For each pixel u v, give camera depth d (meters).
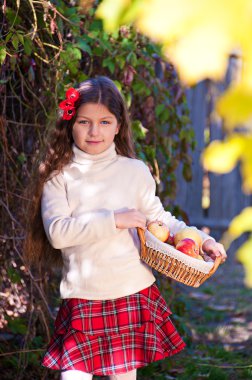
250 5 0.51
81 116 2.25
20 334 3.18
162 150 3.31
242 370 3.20
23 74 2.89
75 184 2.27
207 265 2.13
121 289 2.18
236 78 5.95
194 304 4.69
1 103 2.96
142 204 2.31
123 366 2.16
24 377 2.92
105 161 2.29
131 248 2.23
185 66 0.53
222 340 3.78
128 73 2.97
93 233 2.13
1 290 2.99
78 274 2.20
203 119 5.98
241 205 6.27
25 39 2.52
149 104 3.19
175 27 0.53
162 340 2.31
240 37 0.51
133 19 0.64
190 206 6.09
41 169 2.33
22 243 2.92
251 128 0.58
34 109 2.85
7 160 2.83
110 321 2.17
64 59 2.67
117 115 2.31
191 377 3.05
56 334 2.27
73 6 2.91
